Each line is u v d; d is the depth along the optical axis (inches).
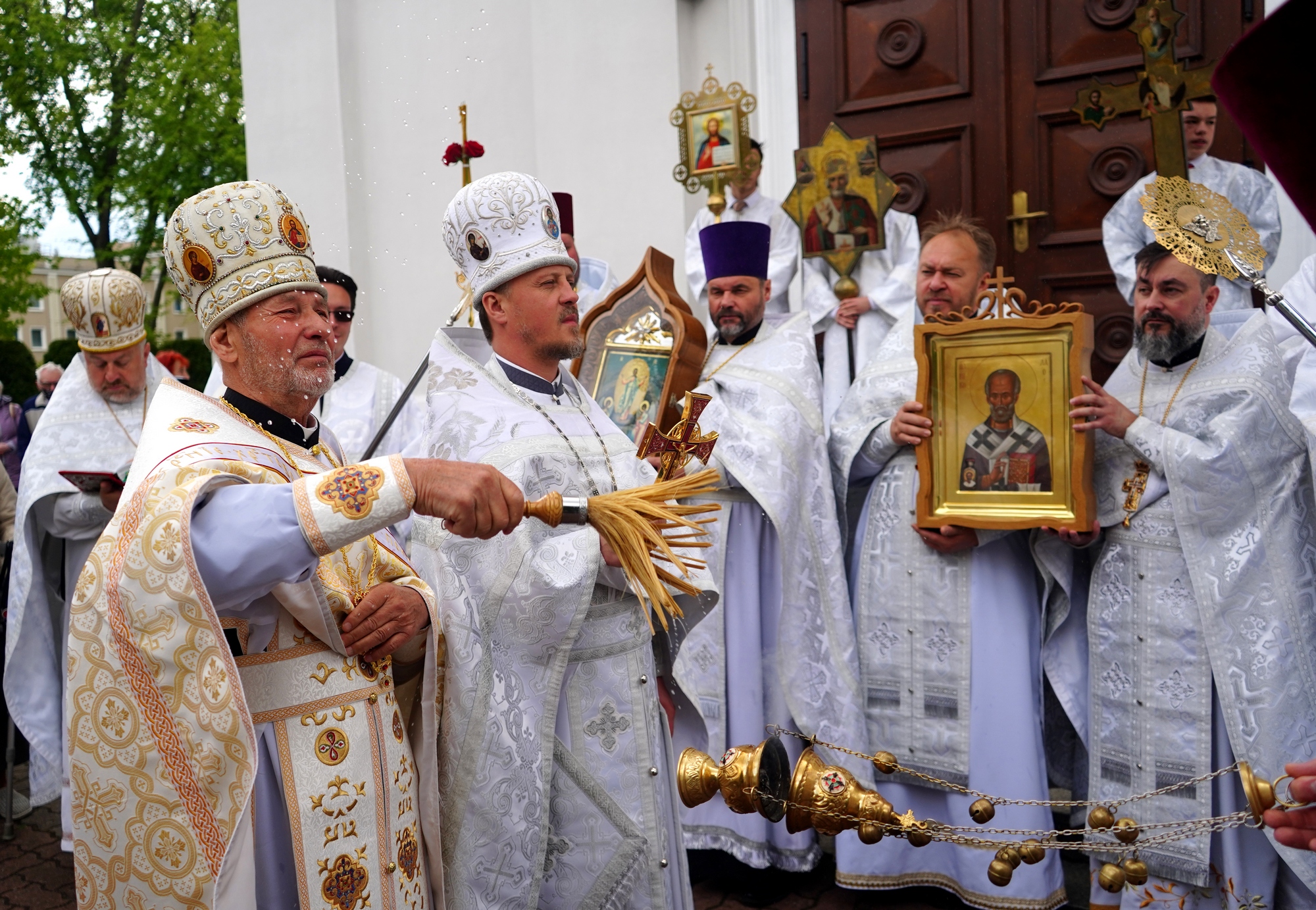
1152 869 122.3
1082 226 203.0
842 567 143.8
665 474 84.7
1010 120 207.3
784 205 194.9
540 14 237.9
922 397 135.6
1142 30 137.0
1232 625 118.5
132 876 66.2
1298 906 118.3
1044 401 128.8
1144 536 125.0
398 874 74.4
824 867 152.2
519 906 84.0
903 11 215.6
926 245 146.9
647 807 89.9
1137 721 124.5
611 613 91.2
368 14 263.1
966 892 133.5
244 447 71.2
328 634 71.7
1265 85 27.7
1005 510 130.5
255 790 68.9
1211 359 126.2
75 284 160.7
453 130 252.5
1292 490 120.1
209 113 600.1
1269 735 116.0
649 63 227.1
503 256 92.4
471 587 85.9
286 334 74.7
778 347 149.2
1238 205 172.7
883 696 143.1
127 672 65.3
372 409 161.8
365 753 73.0
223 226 73.7
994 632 136.1
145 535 64.7
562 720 88.7
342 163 264.8
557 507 75.8
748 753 82.0
